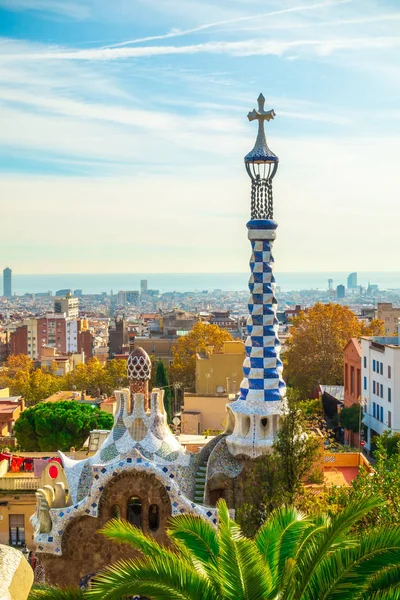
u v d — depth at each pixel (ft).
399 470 114.21
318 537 73.56
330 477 173.27
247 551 68.39
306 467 119.65
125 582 66.23
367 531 78.13
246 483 120.37
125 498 113.60
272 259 128.16
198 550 75.25
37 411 287.89
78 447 282.36
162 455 120.78
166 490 113.39
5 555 37.17
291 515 78.33
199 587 66.74
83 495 120.57
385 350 319.68
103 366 595.06
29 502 193.06
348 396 386.93
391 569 69.72
